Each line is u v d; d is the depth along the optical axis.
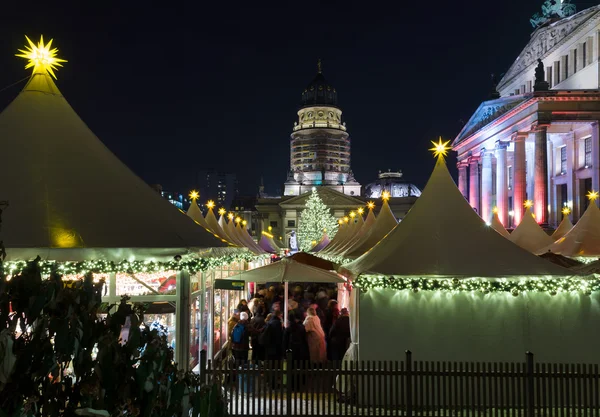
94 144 10.98
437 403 9.88
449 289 10.94
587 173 52.41
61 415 3.47
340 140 121.69
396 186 125.12
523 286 10.85
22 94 10.85
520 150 51.25
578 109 46.84
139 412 3.46
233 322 14.59
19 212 8.78
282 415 9.34
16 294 3.38
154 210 10.45
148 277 10.96
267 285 28.77
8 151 9.77
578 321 11.00
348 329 12.69
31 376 3.27
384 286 11.04
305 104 125.69
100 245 8.92
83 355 3.57
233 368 9.40
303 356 11.93
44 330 3.38
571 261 14.98
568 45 55.50
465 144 66.94
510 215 65.31
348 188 119.88
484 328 11.02
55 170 9.75
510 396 10.61
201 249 10.30
